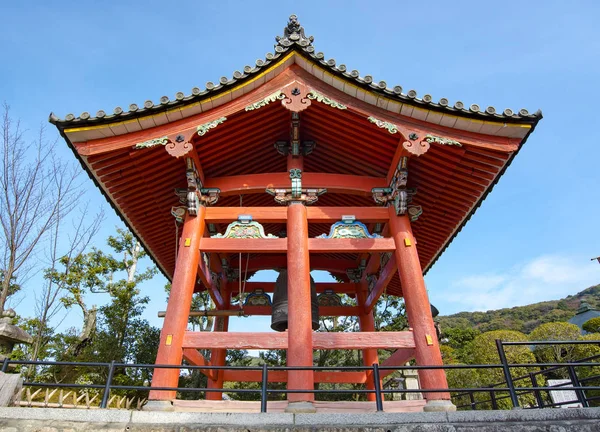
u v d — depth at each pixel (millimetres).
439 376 6918
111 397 16391
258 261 12641
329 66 8227
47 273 19891
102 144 7836
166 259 12664
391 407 7836
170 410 6574
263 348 7348
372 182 9461
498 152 8125
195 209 8633
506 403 18500
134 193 9320
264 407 5746
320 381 11320
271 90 8469
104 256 26875
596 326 31438
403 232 8562
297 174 9203
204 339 7383
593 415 5508
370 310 11758
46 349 22703
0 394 5715
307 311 7547
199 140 8656
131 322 25812
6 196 12367
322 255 13336
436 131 8109
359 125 8773
